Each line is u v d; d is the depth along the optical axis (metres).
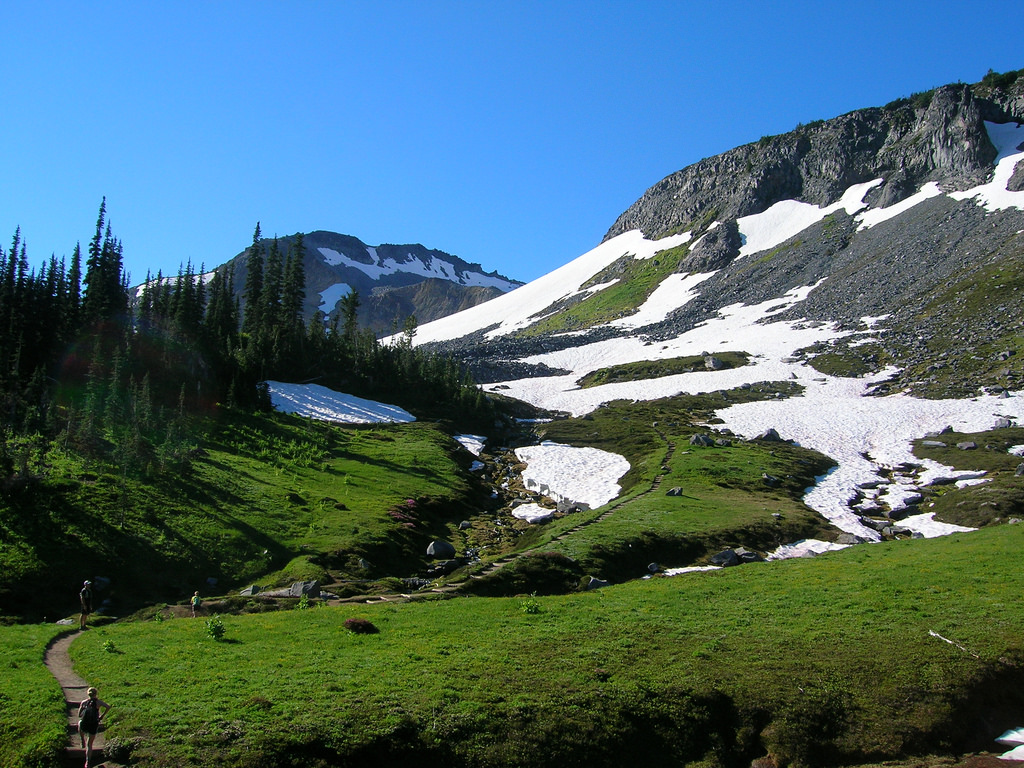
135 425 59.88
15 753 18.16
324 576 44.72
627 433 98.06
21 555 39.78
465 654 26.20
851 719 23.42
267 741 19.45
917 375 111.62
